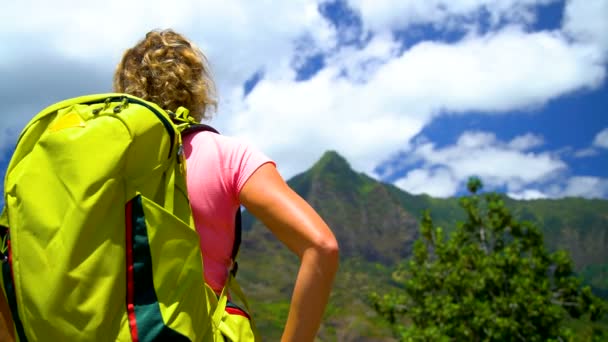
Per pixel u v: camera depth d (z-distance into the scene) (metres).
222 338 1.57
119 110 1.51
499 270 21.98
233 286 1.74
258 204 1.59
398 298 23.97
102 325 1.37
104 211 1.42
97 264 1.39
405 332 21.86
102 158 1.44
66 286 1.37
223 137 1.72
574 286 22.53
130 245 1.43
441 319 21.81
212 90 1.95
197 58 1.90
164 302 1.42
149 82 1.83
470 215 24.36
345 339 112.12
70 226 1.39
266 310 119.81
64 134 1.47
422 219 24.31
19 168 1.53
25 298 1.39
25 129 1.59
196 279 1.48
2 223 1.54
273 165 1.67
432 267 23.34
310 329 1.49
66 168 1.44
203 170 1.65
